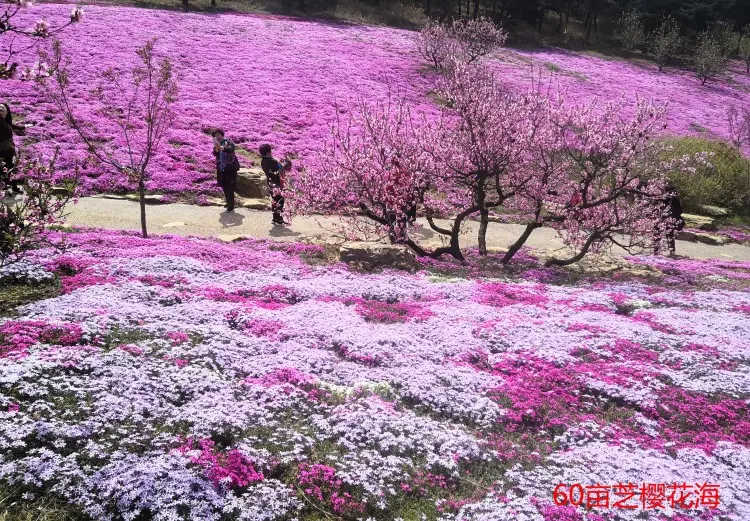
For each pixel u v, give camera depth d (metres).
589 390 9.79
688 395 9.70
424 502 6.84
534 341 11.27
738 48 82.19
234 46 42.94
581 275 18.41
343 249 16.91
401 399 9.00
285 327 10.91
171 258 14.19
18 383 7.65
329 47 47.03
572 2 83.50
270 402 8.20
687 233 27.39
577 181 19.95
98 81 31.83
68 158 23.39
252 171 24.30
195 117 30.33
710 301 15.72
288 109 33.84
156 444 6.99
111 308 10.66
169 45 40.22
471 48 49.59
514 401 9.11
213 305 11.59
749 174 34.88
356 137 31.39
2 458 6.40
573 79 52.06
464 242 21.64
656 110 16.61
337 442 7.61
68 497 6.14
